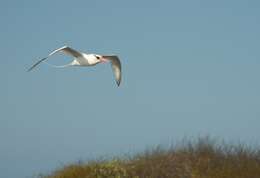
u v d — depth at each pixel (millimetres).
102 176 18453
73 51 15438
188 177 18297
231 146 19906
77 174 18797
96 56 15930
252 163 18891
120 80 17109
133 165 19109
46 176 19828
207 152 19484
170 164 18859
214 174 18172
